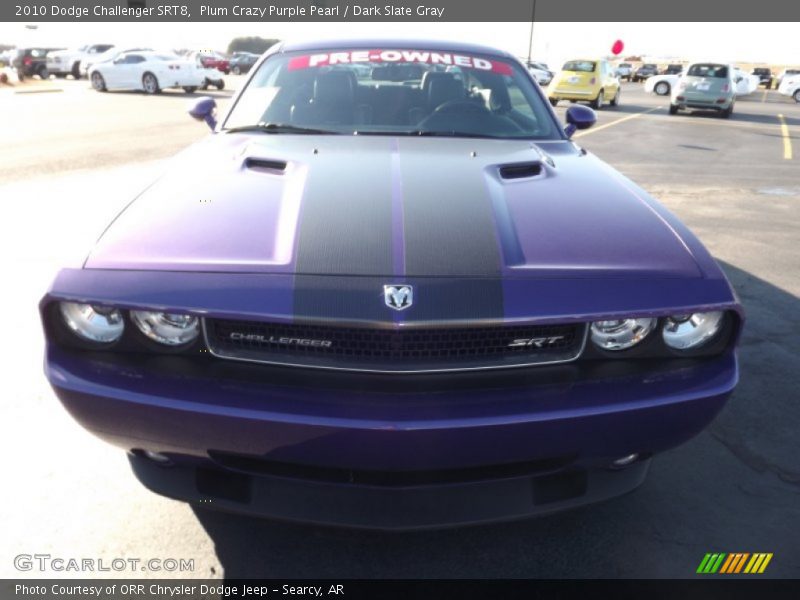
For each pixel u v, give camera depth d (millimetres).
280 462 1630
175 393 1537
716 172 8758
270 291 1552
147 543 1972
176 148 9234
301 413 1494
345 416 1489
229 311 1537
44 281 3914
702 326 1660
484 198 1944
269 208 1868
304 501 1694
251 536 2016
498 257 1654
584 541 2033
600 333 1618
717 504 2213
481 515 1700
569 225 1841
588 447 1593
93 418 1601
